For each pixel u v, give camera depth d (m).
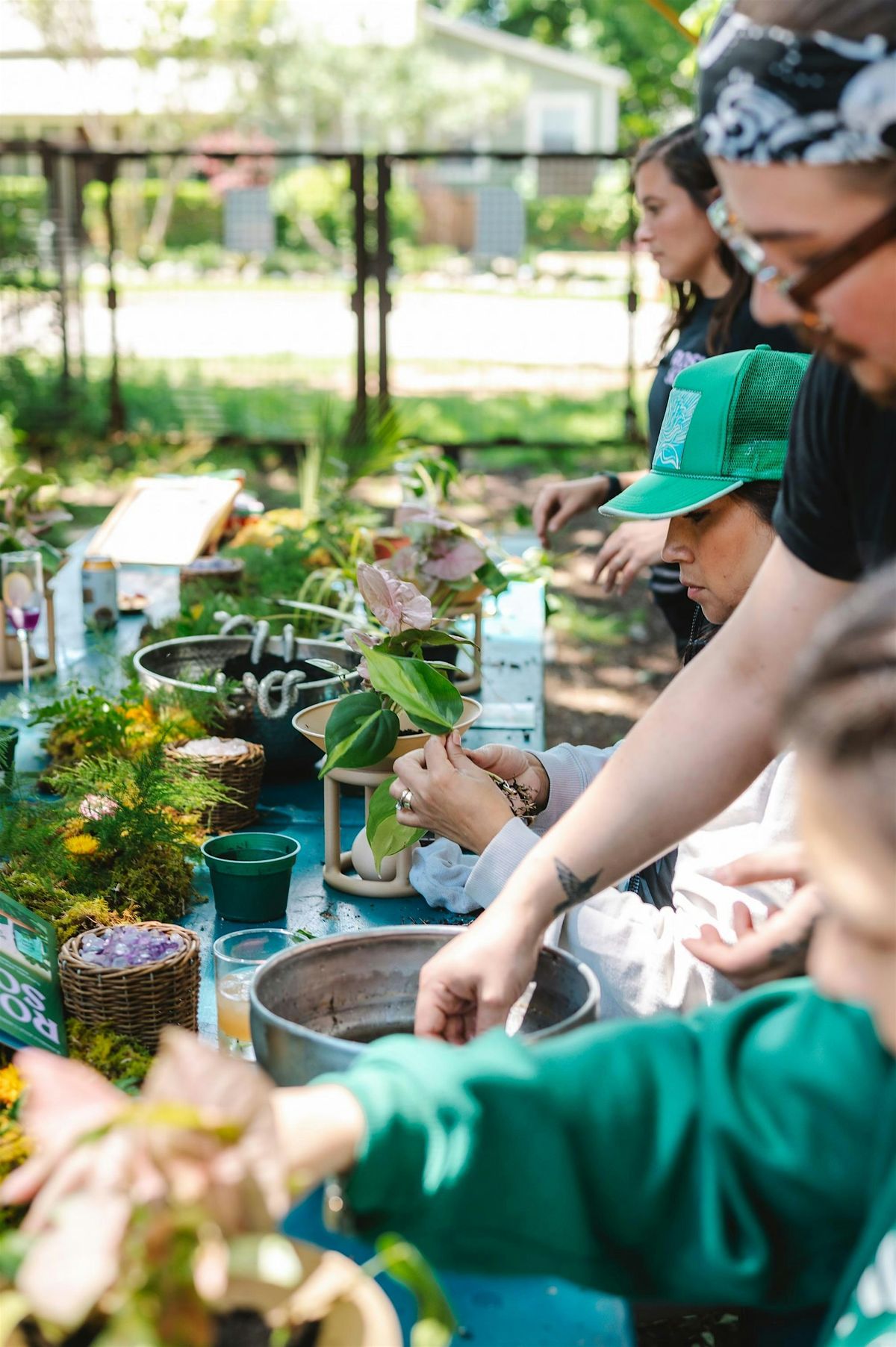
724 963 1.16
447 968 1.12
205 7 17.95
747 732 1.16
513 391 12.52
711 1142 0.83
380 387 9.60
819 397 1.16
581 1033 0.89
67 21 17.27
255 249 16.14
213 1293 0.66
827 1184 0.82
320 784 2.33
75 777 1.97
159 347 14.05
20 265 10.05
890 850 0.55
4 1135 1.13
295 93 19.98
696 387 1.74
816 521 1.17
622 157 9.16
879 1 0.78
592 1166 0.83
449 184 21.23
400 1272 0.74
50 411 10.09
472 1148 0.79
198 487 3.78
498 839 1.45
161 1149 0.68
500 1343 0.99
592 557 7.87
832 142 0.80
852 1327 0.72
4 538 2.92
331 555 3.36
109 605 3.24
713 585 1.78
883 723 0.55
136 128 18.33
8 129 18.14
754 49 0.82
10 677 2.87
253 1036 1.12
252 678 2.25
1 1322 0.70
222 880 1.74
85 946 1.42
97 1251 0.64
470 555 2.70
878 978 0.59
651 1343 1.44
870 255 0.83
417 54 21.91
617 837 1.16
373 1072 0.82
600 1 22.77
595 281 11.21
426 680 1.57
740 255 0.91
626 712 5.71
